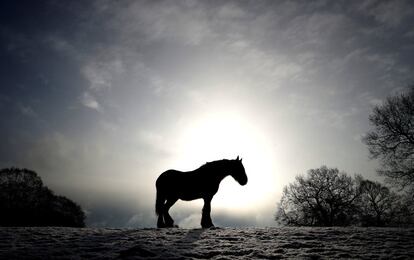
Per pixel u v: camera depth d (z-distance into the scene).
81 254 7.04
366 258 6.76
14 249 7.59
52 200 48.34
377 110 30.52
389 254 7.01
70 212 49.34
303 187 45.50
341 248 7.71
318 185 44.84
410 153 28.66
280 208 45.97
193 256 7.01
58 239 9.13
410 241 8.47
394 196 40.62
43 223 45.22
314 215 43.91
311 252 7.40
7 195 44.31
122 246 7.95
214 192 12.86
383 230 10.52
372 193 42.94
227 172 13.01
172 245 8.11
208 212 12.74
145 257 6.70
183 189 12.71
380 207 42.06
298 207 45.03
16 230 11.01
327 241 8.70
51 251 7.29
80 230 11.18
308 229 11.07
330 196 44.00
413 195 29.14
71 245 8.12
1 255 6.89
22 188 45.44
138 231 10.81
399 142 29.06
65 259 6.59
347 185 44.47
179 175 12.80
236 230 10.87
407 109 28.84
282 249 7.61
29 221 44.09
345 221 43.44
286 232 10.21
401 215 39.06
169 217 12.84
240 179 13.06
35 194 46.28
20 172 46.12
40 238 9.26
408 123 28.84
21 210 44.12
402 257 6.71
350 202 43.25
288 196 46.09
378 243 8.31
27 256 6.79
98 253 7.14
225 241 8.67
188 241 8.70
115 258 6.65
